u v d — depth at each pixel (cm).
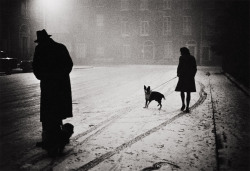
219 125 565
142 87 1293
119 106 797
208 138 476
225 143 453
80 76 1991
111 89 1222
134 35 4644
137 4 4603
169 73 2325
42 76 415
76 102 869
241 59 1891
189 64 698
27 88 1245
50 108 412
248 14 1828
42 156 393
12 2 3450
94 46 4728
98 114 683
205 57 4353
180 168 349
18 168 351
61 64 426
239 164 364
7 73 2097
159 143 448
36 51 421
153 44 4584
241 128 543
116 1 4659
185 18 4428
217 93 1065
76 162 369
